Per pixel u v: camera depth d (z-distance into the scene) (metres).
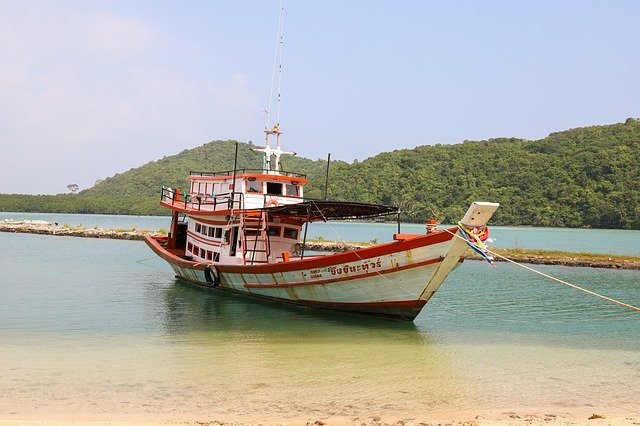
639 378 11.46
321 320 17.56
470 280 30.92
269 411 9.02
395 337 15.39
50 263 34.94
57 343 13.92
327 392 10.22
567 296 24.59
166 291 23.70
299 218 21.78
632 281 30.62
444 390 10.47
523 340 15.33
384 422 8.40
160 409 9.01
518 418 8.76
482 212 14.48
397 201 128.38
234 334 15.41
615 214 106.75
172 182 179.50
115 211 169.75
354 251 16.47
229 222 22.03
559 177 123.38
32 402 9.25
